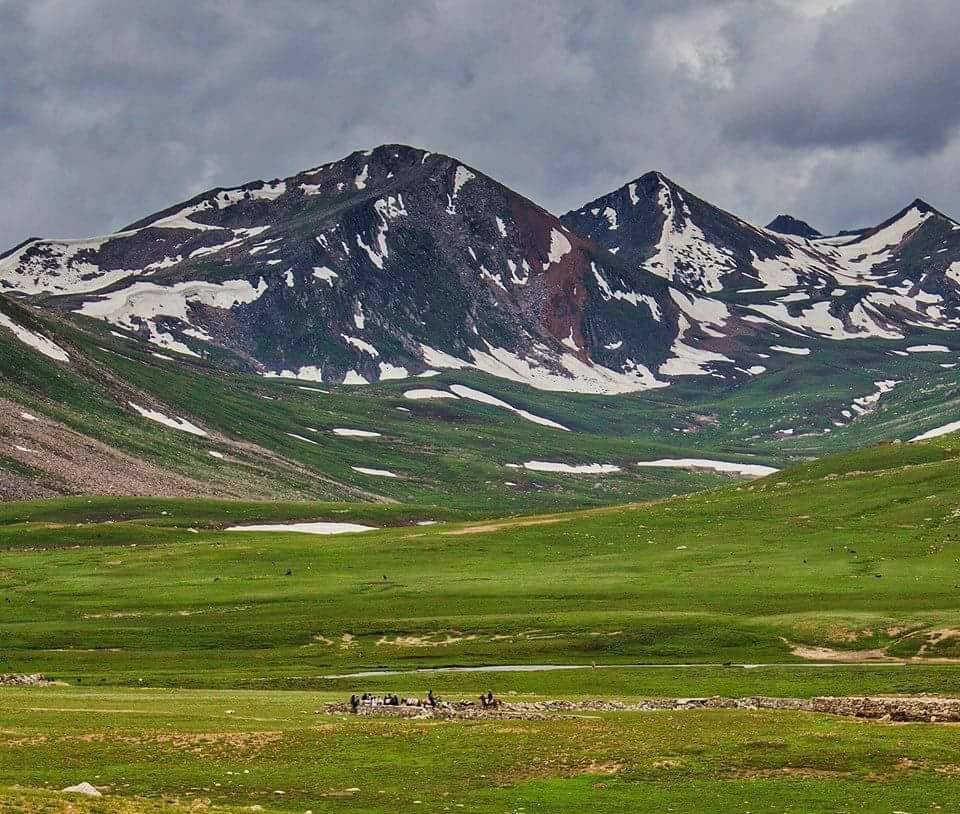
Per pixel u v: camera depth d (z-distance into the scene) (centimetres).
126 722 7462
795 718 7875
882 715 8325
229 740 6988
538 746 6906
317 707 8600
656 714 8300
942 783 5950
